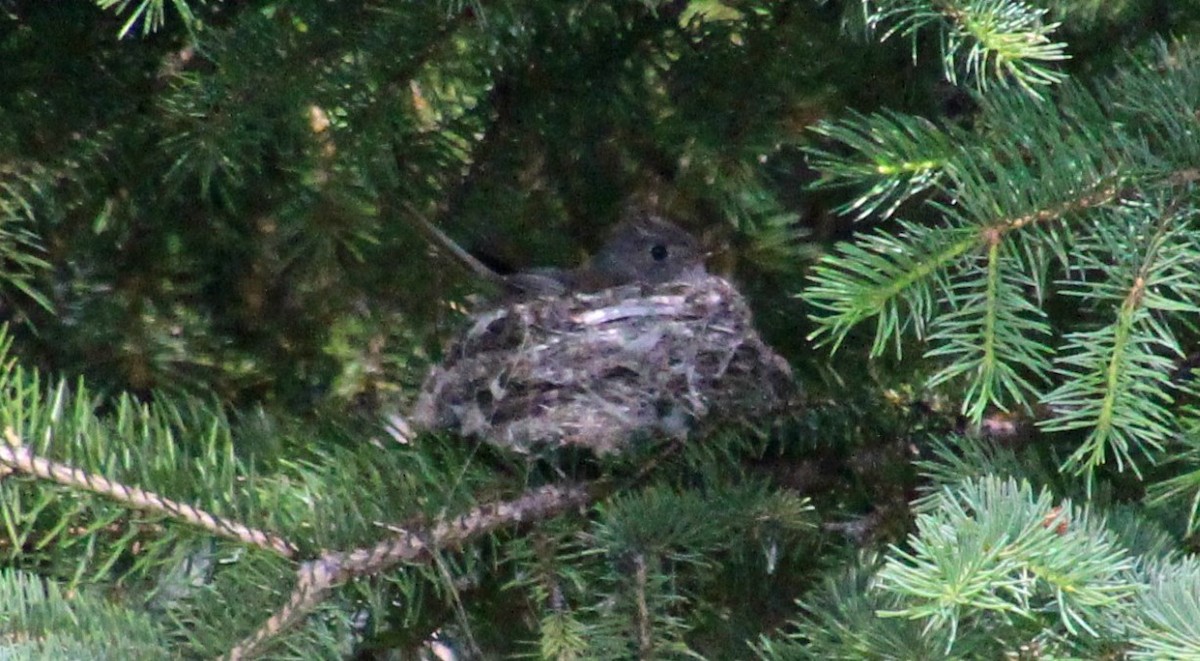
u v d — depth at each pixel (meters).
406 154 7.48
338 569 5.25
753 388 7.14
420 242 7.74
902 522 6.54
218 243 7.57
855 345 7.29
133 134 6.90
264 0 6.68
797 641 5.86
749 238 8.13
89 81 6.96
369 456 5.82
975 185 4.86
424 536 5.52
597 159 8.14
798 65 7.00
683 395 7.00
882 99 7.09
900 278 4.75
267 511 5.25
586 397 7.02
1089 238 4.95
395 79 6.55
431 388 7.24
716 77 7.08
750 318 7.64
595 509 5.93
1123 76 5.40
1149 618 4.27
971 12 4.98
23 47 6.94
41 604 4.95
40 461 4.95
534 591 5.77
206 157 6.36
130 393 7.45
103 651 4.76
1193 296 5.07
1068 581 4.22
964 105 7.30
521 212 8.33
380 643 6.24
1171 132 5.00
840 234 8.16
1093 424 4.66
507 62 7.24
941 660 4.60
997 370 4.75
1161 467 5.92
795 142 7.15
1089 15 7.30
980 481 4.82
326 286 7.80
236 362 7.86
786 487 6.71
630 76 7.47
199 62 7.07
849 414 6.72
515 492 5.96
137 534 5.21
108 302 7.43
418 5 6.41
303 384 8.01
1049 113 5.15
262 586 5.16
